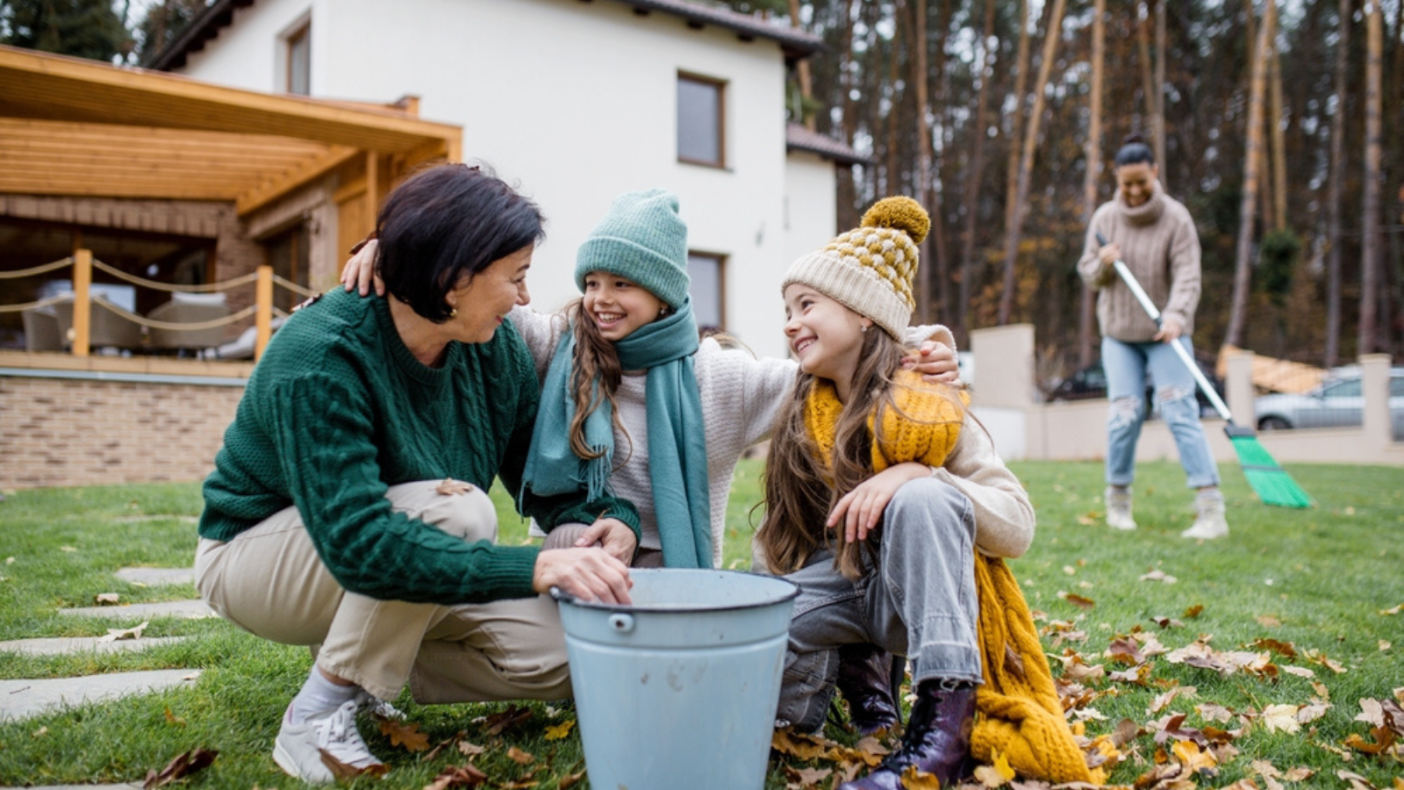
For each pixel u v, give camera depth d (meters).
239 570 1.52
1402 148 22.50
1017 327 14.17
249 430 1.50
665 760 1.26
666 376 1.87
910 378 1.62
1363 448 11.91
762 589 1.50
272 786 1.43
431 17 9.52
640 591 1.58
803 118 17.25
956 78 24.78
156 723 1.67
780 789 1.51
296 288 8.31
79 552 3.56
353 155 8.84
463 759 1.57
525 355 1.80
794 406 1.77
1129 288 4.41
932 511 1.47
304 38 9.85
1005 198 24.73
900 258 1.66
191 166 9.41
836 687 1.86
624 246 1.78
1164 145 23.11
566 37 10.34
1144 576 3.31
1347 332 23.66
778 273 11.95
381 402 1.46
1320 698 2.00
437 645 1.62
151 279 10.72
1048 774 1.44
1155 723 1.80
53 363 7.01
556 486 1.74
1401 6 21.95
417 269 1.37
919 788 1.38
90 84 6.91
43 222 10.07
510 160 9.93
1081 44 21.75
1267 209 22.61
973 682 1.45
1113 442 4.57
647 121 10.89
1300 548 4.04
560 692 1.61
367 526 1.33
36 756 1.50
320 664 1.50
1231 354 12.76
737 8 17.06
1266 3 16.77
